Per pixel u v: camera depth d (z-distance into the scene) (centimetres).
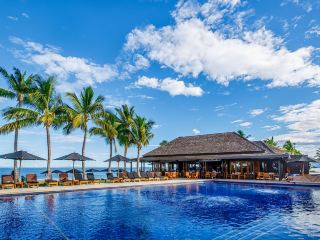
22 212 1214
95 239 830
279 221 1059
